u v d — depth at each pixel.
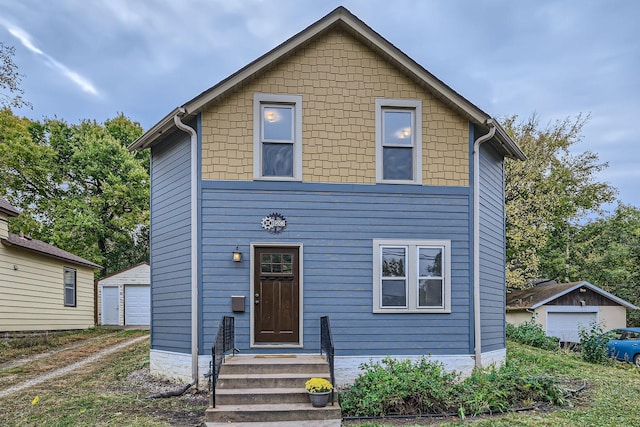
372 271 8.95
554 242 25.78
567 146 23.11
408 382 7.14
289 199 8.90
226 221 8.73
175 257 9.40
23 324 14.77
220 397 6.67
